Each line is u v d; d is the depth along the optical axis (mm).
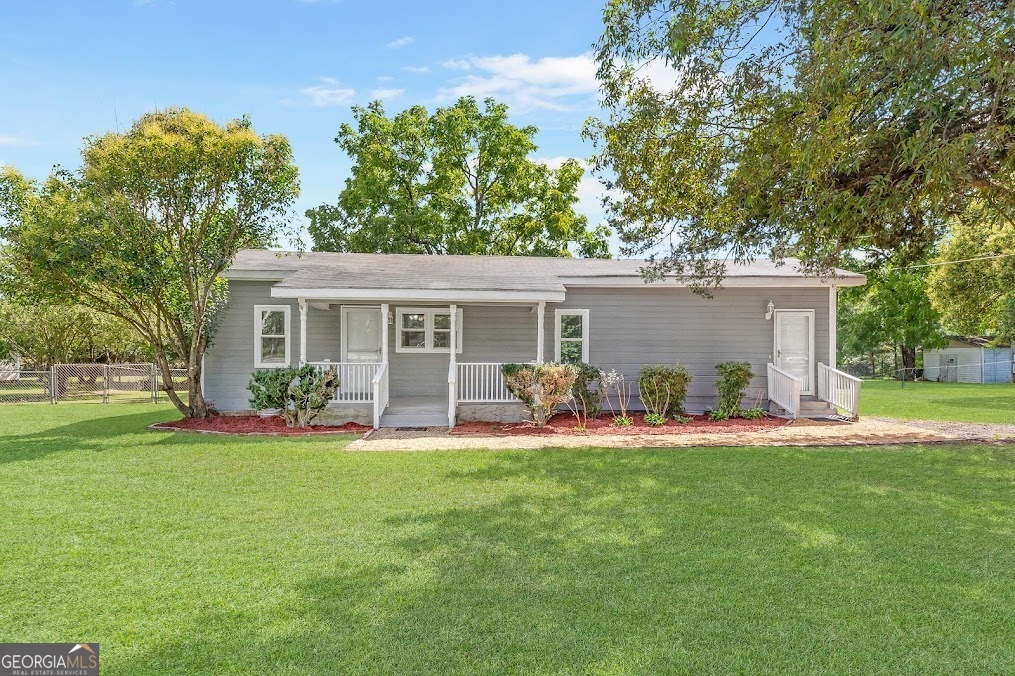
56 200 11492
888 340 37156
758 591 3973
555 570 4348
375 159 26906
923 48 5625
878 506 6082
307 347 14328
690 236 10242
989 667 3062
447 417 12492
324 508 6016
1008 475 7590
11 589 4027
